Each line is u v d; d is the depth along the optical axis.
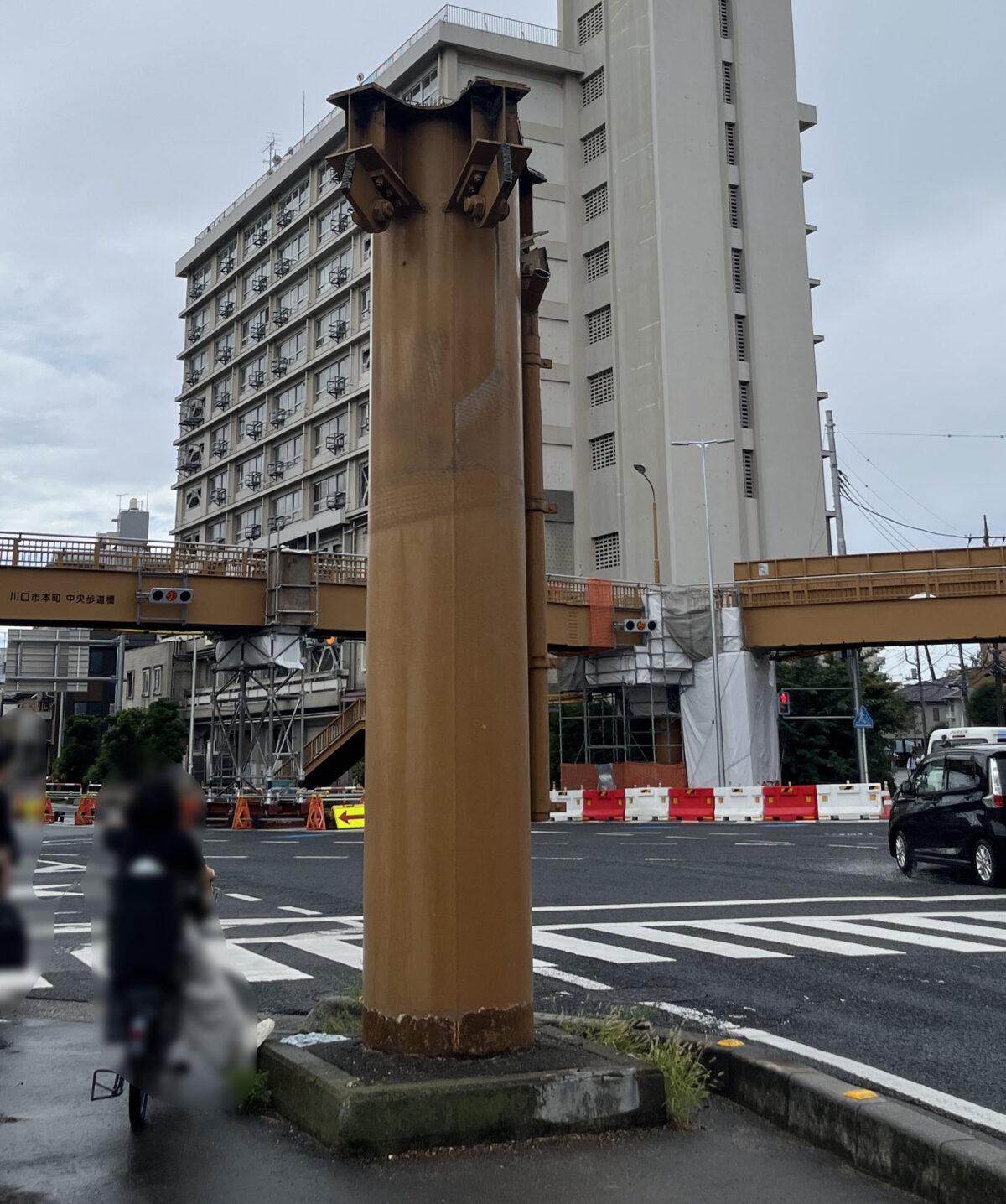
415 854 4.36
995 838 13.65
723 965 8.52
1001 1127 4.63
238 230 77.50
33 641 47.44
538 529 5.17
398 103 4.57
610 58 60.31
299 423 66.88
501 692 4.49
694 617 38.47
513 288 4.86
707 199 57.22
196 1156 3.95
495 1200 3.55
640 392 56.75
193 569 30.61
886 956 8.88
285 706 64.88
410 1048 4.32
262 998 7.41
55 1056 5.60
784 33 61.38
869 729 45.47
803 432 57.47
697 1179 3.80
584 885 14.29
